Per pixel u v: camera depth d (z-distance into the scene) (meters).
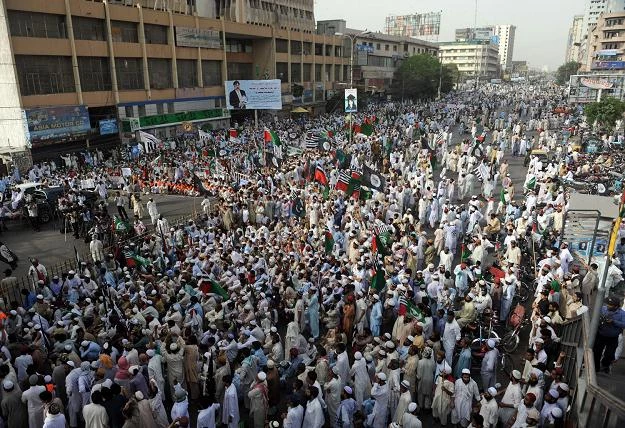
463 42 188.75
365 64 85.88
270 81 38.47
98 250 17.31
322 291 13.82
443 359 9.99
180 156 34.53
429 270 14.02
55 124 34.91
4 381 8.86
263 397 9.20
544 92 118.31
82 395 9.36
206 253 15.57
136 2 44.38
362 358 9.80
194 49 49.97
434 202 21.92
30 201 22.52
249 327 11.50
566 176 26.72
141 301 12.30
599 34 97.38
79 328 10.99
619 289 13.80
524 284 15.23
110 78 40.81
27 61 33.94
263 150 31.14
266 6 64.69
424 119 53.22
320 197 21.84
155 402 8.90
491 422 8.62
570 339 10.81
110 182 30.17
